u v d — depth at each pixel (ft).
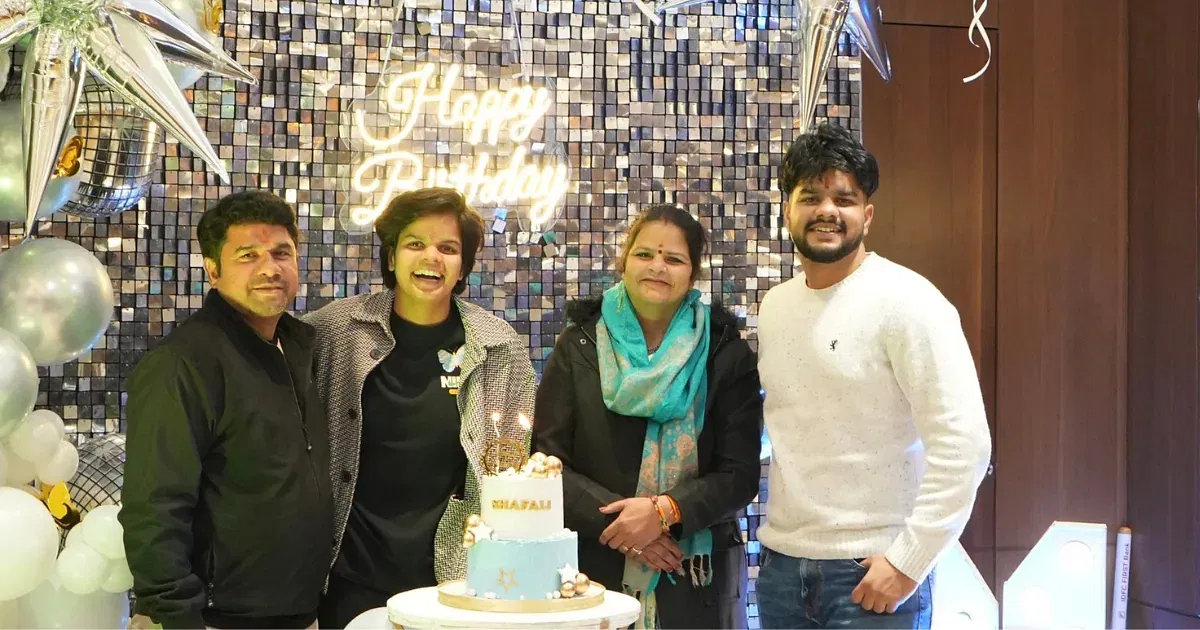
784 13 12.30
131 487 7.70
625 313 9.61
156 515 7.60
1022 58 13.12
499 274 11.71
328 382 9.20
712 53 12.17
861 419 8.57
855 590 8.32
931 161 12.94
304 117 11.50
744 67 12.22
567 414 9.50
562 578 7.61
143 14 8.78
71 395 11.05
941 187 12.96
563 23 11.94
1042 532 13.07
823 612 8.58
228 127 11.37
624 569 9.24
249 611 8.00
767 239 12.21
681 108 12.11
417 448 9.05
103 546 8.73
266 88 11.44
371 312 9.31
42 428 8.97
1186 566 12.25
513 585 7.50
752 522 11.94
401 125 11.52
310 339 8.82
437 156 11.59
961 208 13.01
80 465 9.74
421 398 9.16
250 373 8.14
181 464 7.75
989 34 13.06
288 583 8.11
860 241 8.79
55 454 9.09
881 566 8.24
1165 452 12.59
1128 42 13.23
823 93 12.32
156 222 11.24
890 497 8.56
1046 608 10.92
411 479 9.07
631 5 12.05
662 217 9.50
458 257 9.28
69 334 9.02
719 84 12.18
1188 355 12.26
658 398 9.19
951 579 10.85
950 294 12.99
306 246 11.46
